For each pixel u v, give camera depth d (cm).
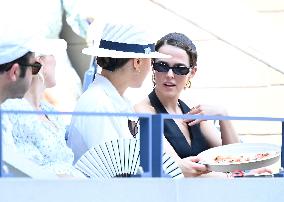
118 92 2230
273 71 3594
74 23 3662
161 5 3609
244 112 3569
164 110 2325
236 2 3669
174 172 2092
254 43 3622
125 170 2044
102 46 2241
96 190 1788
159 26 3600
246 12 3666
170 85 2319
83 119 2148
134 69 2236
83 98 2180
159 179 1864
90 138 2133
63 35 3800
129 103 2258
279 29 3669
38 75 2077
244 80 3588
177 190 1888
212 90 3575
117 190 1811
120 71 2219
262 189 2020
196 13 3625
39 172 1833
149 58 2256
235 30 3628
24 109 1936
